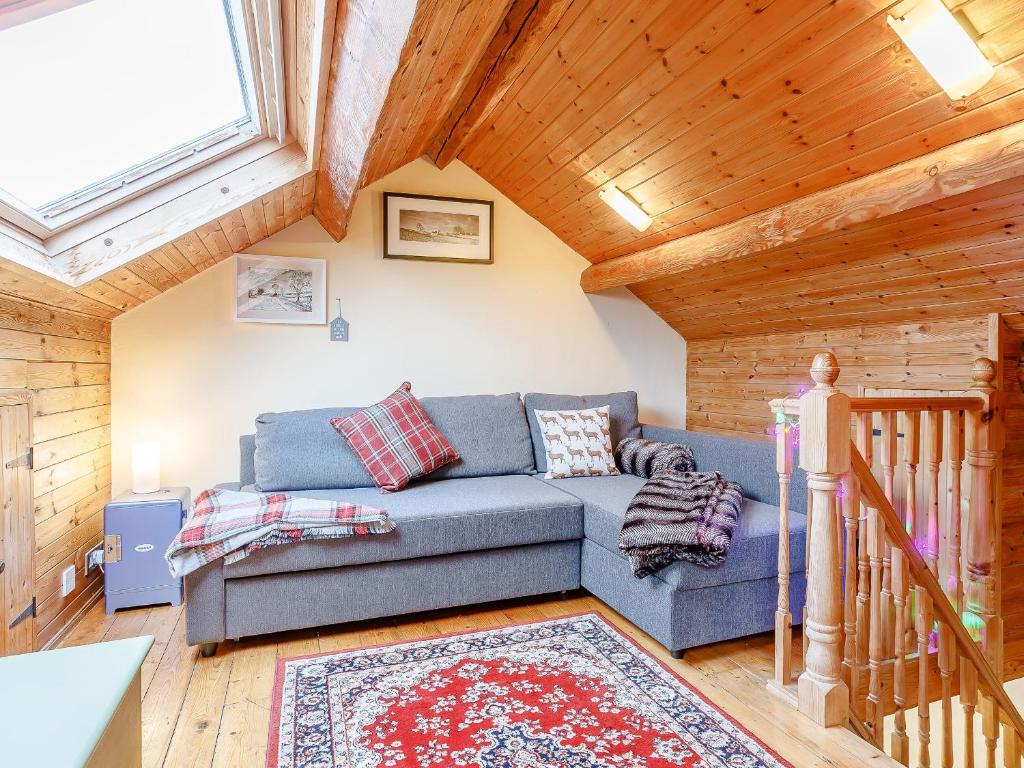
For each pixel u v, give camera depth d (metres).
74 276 2.13
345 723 1.73
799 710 1.84
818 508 1.82
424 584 2.46
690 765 1.56
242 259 3.26
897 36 1.75
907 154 2.08
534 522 2.59
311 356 3.41
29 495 2.03
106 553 2.56
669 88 2.37
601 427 3.36
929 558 2.29
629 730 1.71
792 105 2.15
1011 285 2.37
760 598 2.26
